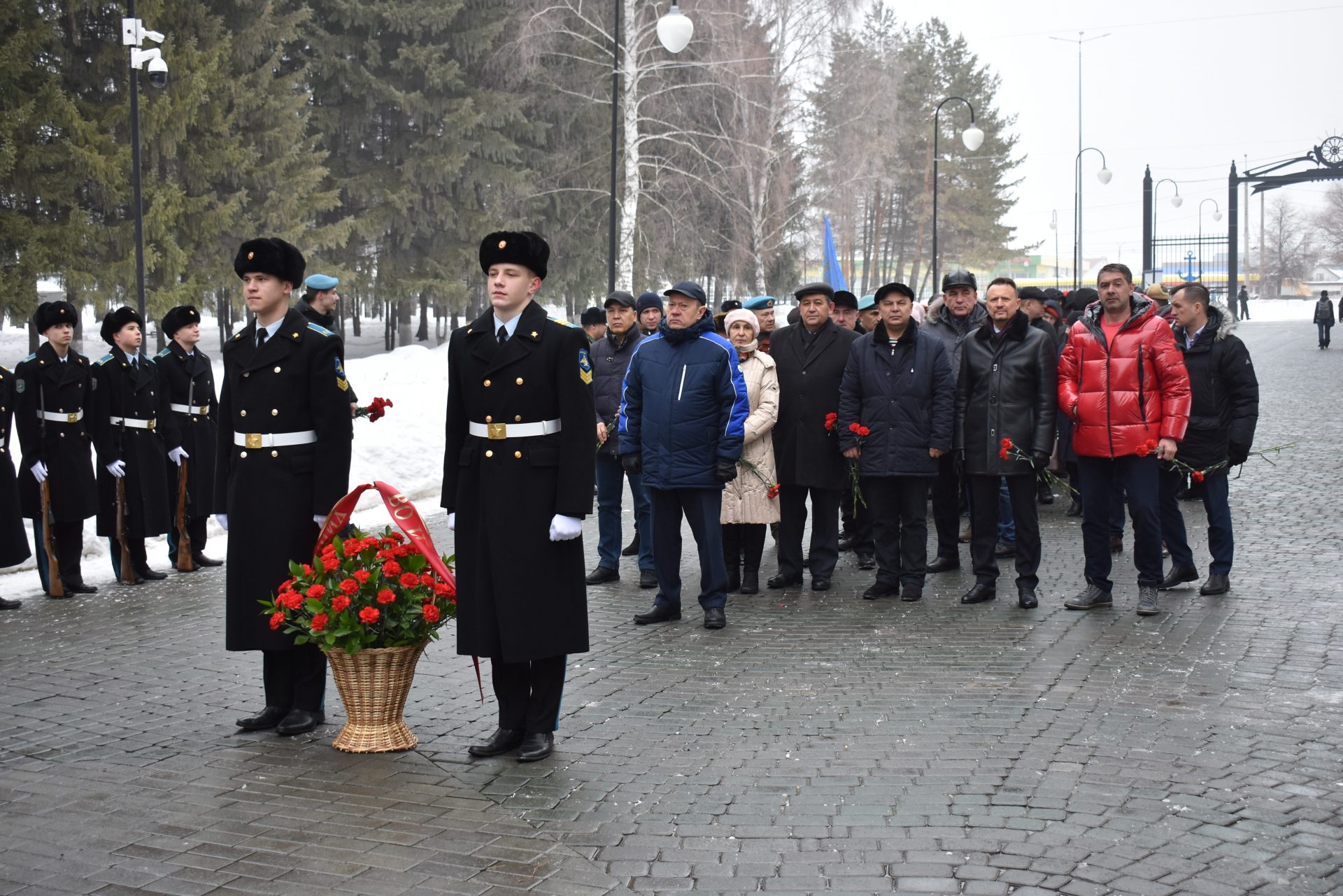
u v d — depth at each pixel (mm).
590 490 5379
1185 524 11086
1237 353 8273
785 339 9156
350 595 5293
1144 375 7770
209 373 10352
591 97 31297
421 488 14203
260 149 26922
